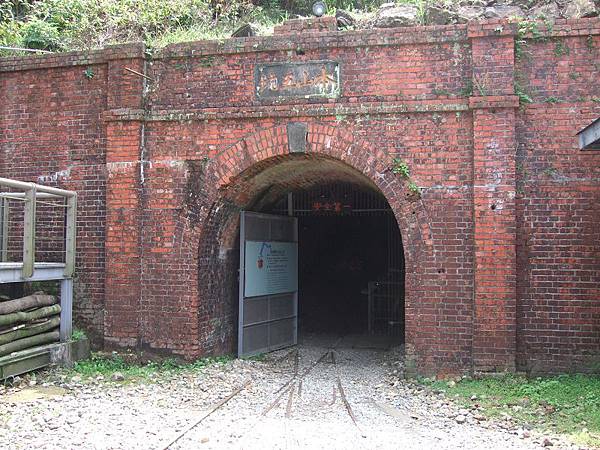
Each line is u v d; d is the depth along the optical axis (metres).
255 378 9.17
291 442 5.96
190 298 9.40
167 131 9.56
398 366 9.95
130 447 5.70
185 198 9.47
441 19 10.53
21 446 5.68
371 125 8.89
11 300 9.16
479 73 8.53
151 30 15.87
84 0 16.34
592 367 8.24
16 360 8.35
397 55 8.87
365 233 19.97
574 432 6.40
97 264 9.81
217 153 9.38
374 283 15.76
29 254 8.57
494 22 8.51
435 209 8.65
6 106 10.32
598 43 8.43
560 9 10.30
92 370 9.14
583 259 8.33
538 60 8.55
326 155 9.09
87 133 9.95
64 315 9.48
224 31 14.70
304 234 19.81
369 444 5.94
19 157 10.22
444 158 8.66
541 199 8.45
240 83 9.35
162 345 9.45
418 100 8.75
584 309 8.30
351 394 8.27
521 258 8.46
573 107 8.44
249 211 10.89
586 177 8.38
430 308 8.62
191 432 6.25
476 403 7.50
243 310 10.63
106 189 9.72
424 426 6.68
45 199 10.09
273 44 9.17
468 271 8.53
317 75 9.09
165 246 9.50
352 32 8.95
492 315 8.34
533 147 8.49
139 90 9.59
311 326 16.06
